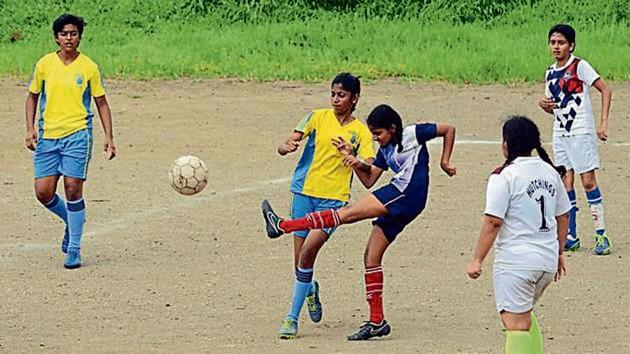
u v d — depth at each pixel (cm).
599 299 2106
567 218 1625
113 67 5100
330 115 1925
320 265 2355
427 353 1770
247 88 4781
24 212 2816
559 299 2106
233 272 2294
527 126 1606
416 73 5081
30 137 2370
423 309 2041
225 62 5253
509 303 1580
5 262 2362
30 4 6094
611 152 3594
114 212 2822
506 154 1622
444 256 2423
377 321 1862
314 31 5719
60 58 2356
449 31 5694
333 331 1909
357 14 6031
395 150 1842
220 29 5891
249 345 1817
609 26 5894
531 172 1588
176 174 2100
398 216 1836
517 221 1578
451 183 3156
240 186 3125
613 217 2797
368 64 5225
